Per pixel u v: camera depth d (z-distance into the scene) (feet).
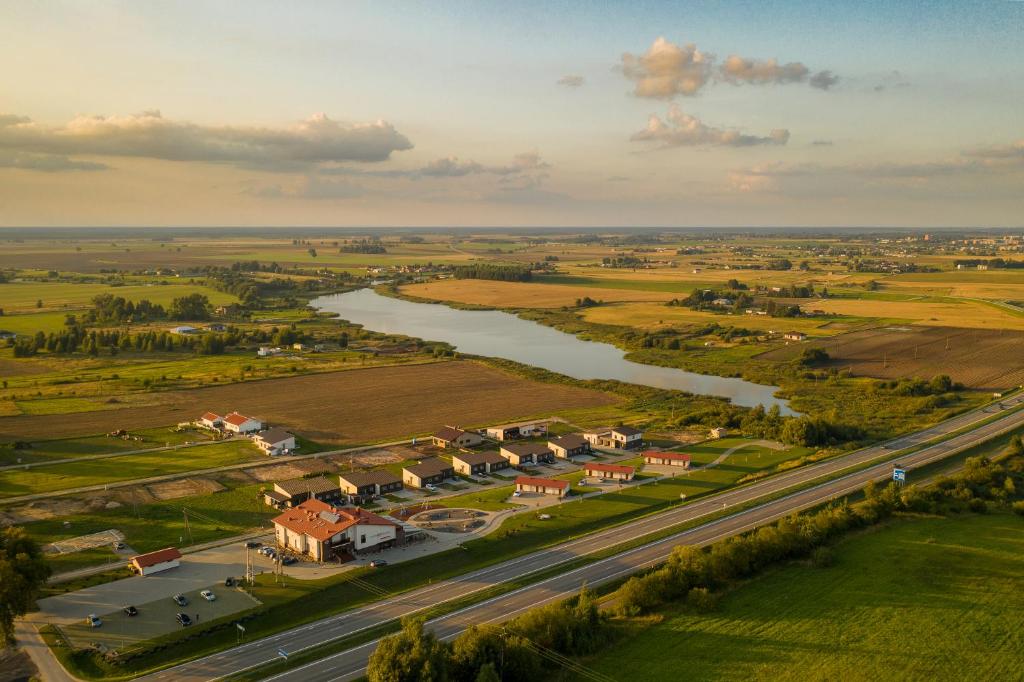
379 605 292.40
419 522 391.04
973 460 444.55
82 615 286.87
